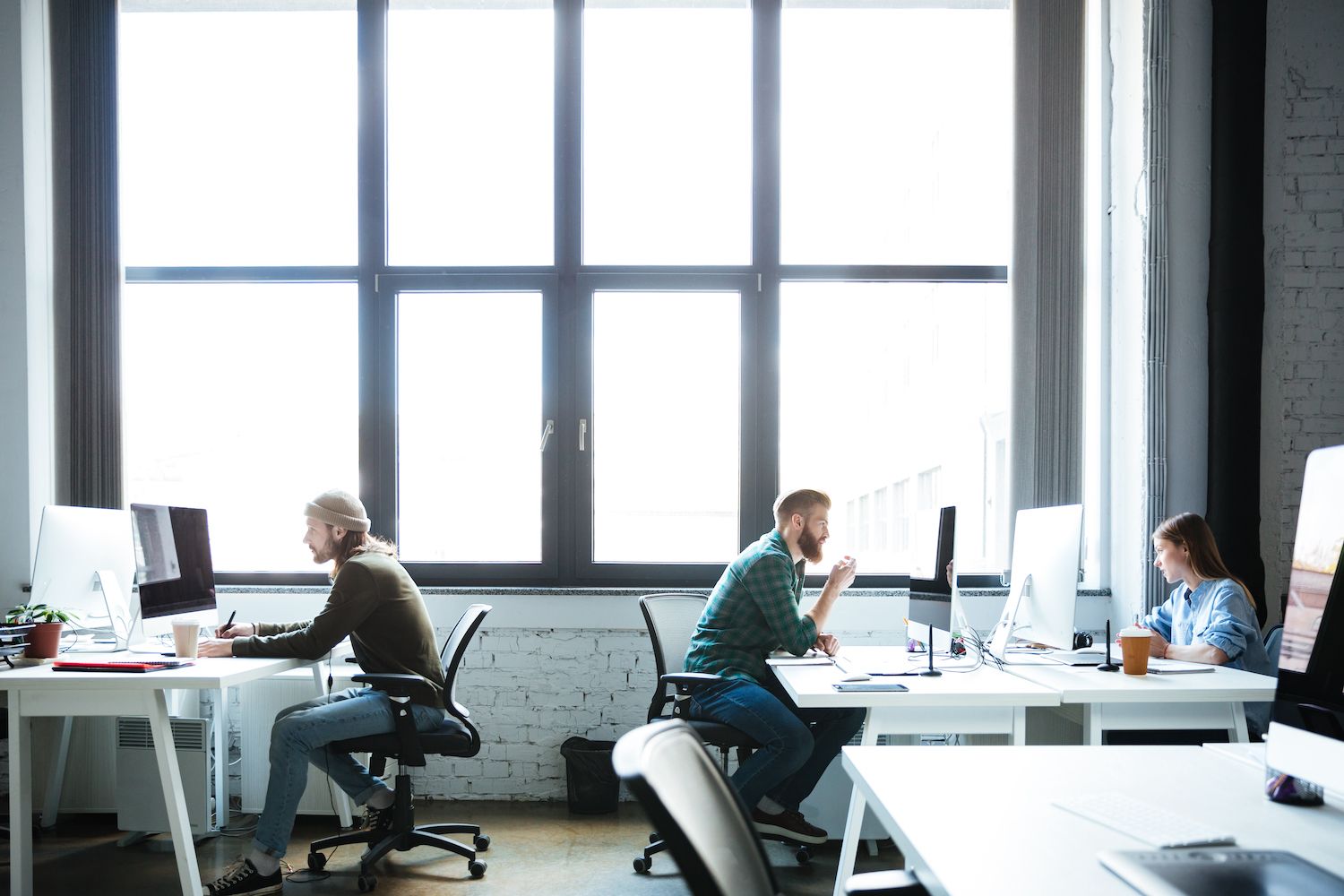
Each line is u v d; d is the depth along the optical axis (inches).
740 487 170.1
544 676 164.6
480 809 158.2
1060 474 164.6
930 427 172.7
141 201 173.5
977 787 65.5
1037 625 122.6
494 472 171.2
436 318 172.4
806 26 173.5
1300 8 161.0
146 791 139.1
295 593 164.6
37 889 124.1
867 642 164.6
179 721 140.3
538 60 173.0
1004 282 171.2
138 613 142.9
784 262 171.0
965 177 172.6
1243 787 65.9
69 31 169.0
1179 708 108.7
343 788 131.6
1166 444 158.7
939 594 125.5
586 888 123.0
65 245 167.6
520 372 171.6
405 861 133.6
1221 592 129.4
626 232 172.1
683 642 145.3
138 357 173.6
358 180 171.8
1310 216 159.9
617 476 171.3
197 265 172.7
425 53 173.2
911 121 172.9
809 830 132.6
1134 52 164.7
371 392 171.0
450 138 172.9
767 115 171.2
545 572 169.3
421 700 128.3
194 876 110.5
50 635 122.3
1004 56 170.7
